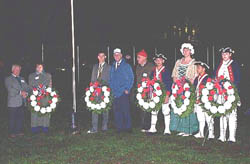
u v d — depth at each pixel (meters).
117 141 10.78
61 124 13.76
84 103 19.52
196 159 8.93
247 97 20.31
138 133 11.88
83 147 10.21
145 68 12.19
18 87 11.79
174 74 11.34
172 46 25.17
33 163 8.88
